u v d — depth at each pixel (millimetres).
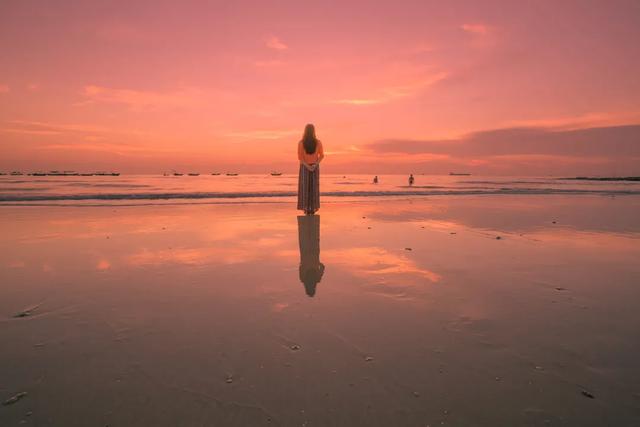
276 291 2549
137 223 5898
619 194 17094
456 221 6430
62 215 6938
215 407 1273
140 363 1556
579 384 1418
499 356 1639
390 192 16875
